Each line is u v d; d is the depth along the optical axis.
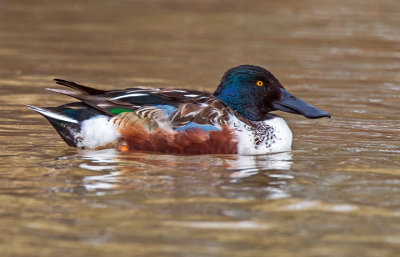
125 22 28.98
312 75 20.14
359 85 18.89
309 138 13.36
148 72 20.06
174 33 26.92
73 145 11.98
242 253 7.39
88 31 26.80
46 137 12.91
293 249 7.52
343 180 10.16
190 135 11.60
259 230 8.05
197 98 11.96
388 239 7.82
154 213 8.56
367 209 8.82
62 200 9.05
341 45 25.06
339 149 12.38
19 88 17.67
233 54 23.12
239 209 8.77
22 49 23.09
